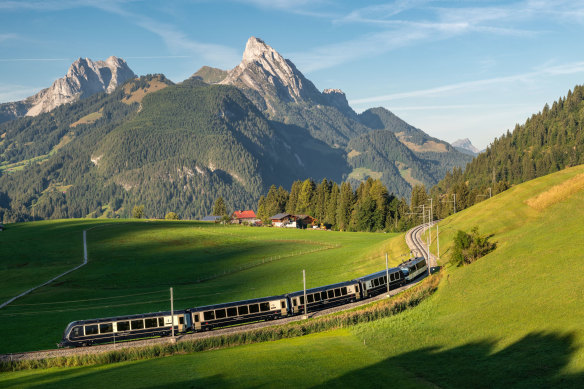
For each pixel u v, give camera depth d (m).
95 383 41.38
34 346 59.56
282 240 167.50
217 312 63.25
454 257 80.44
